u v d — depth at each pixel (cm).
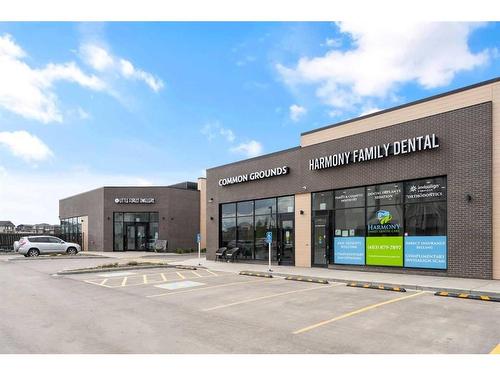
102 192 3797
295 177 2136
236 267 2100
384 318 857
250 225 2436
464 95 1538
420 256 1566
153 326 809
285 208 2203
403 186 1645
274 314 916
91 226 4006
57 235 4672
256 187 2383
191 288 1347
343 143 1892
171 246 3716
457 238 1452
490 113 1398
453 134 1486
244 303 1059
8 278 1670
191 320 862
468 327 773
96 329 787
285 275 1667
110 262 2514
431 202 1551
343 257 1867
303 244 2067
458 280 1359
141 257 3022
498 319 836
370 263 1745
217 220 2672
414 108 1712
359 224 1808
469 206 1426
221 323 831
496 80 1420
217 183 2698
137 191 3775
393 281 1374
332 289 1290
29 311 971
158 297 1170
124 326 810
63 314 933
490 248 1371
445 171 1498
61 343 691
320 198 2005
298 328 783
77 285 1445
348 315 892
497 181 1370
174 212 3772
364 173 1784
